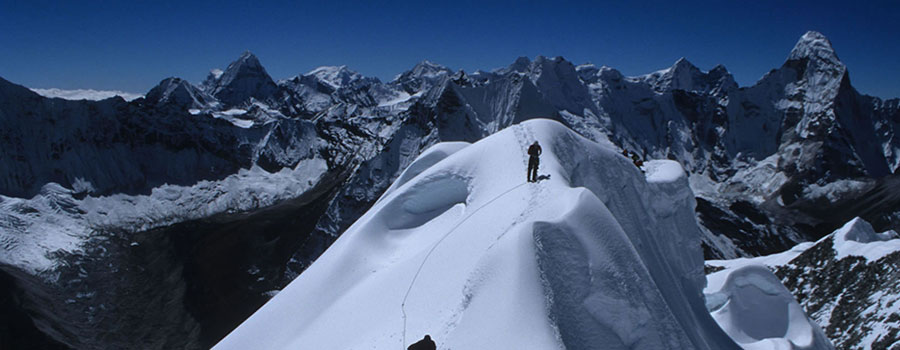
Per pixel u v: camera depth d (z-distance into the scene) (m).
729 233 155.38
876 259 52.28
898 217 168.38
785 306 34.50
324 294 25.11
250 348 24.34
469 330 16.50
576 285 17.81
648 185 32.91
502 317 16.17
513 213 21.69
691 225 34.50
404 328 18.88
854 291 50.91
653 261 27.47
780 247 153.50
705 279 34.25
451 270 20.91
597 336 17.33
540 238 17.98
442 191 29.27
